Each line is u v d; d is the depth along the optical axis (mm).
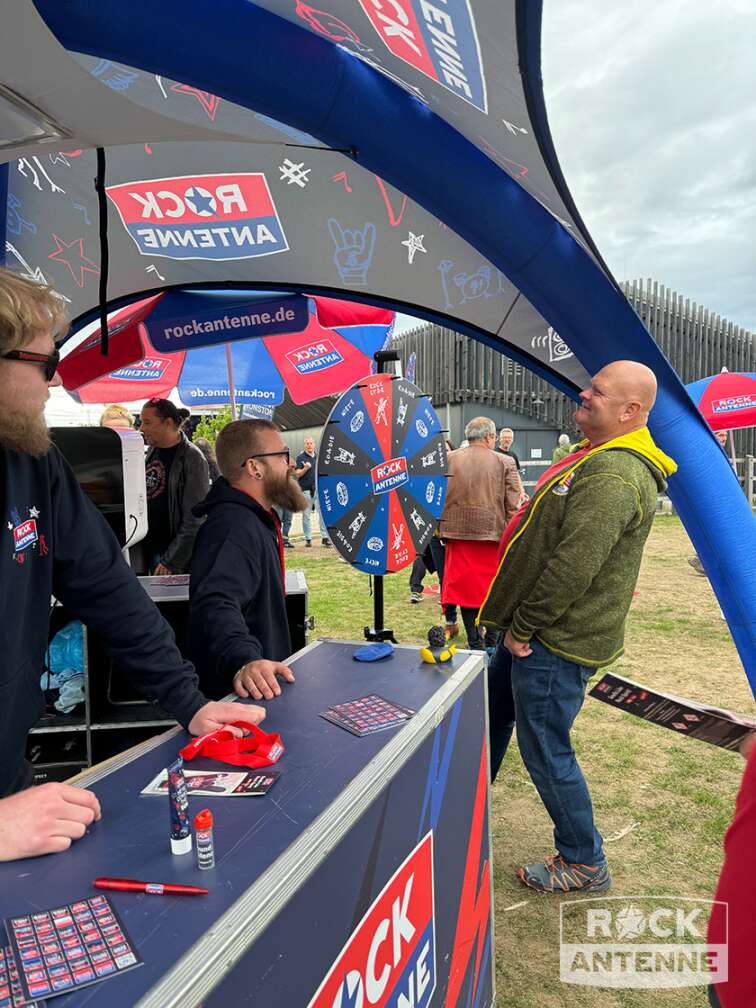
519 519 2537
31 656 1317
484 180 2326
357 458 2994
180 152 2957
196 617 1974
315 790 1134
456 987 1589
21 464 1290
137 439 2961
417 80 1945
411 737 1341
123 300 3986
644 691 1199
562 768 2391
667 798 3152
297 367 5191
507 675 2717
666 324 15617
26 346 1156
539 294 2621
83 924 804
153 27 1798
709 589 7648
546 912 2391
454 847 1584
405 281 3641
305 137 2689
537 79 1574
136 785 1177
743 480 15672
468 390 15727
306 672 1753
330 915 1018
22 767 1354
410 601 6977
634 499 2186
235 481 2154
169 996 697
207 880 894
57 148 1709
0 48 1290
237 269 3748
